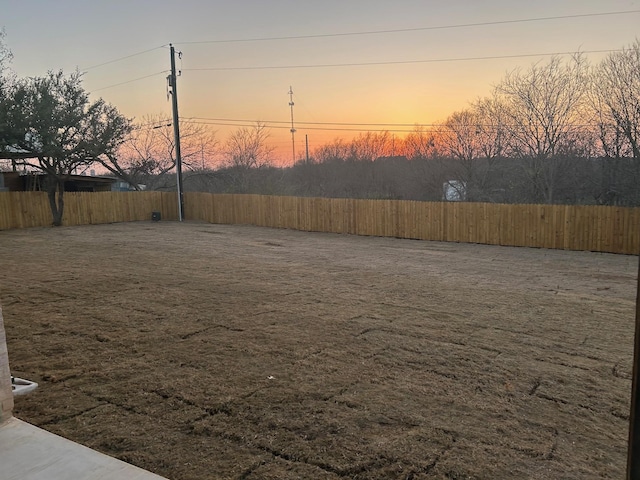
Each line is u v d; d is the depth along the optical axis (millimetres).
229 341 5172
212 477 2605
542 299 7578
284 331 5578
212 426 3223
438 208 16062
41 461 2246
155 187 32719
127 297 7285
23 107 18344
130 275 9164
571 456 2895
